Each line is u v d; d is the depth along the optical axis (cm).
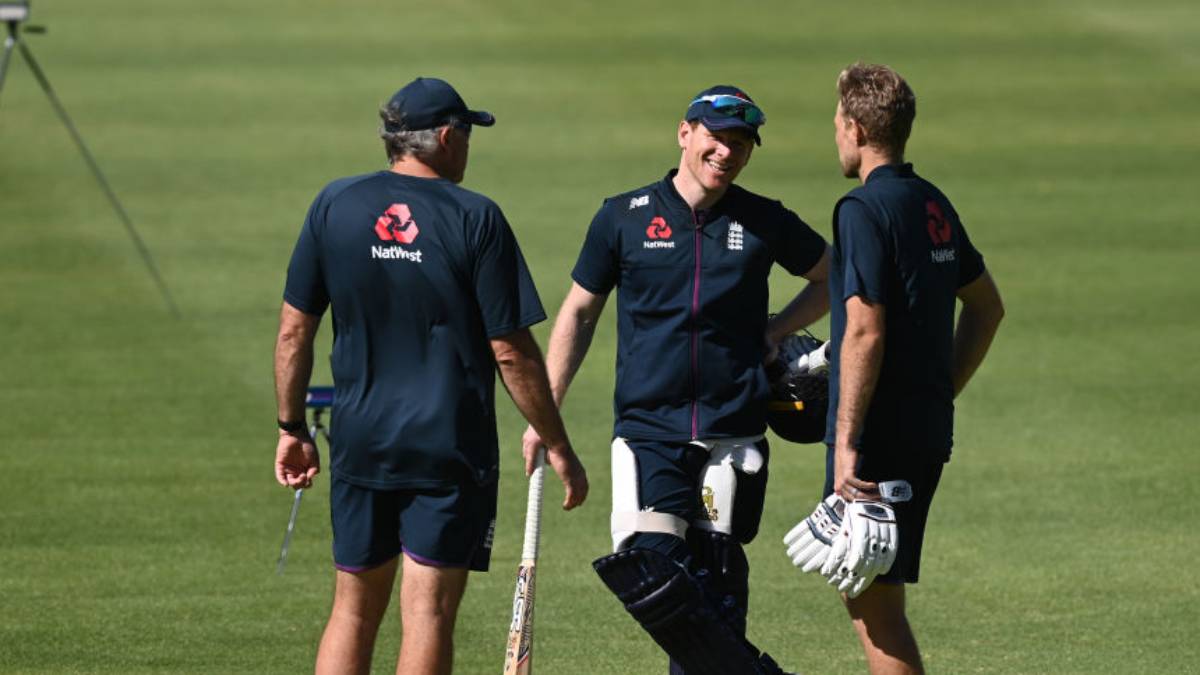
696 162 2122
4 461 3516
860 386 1888
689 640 2006
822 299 2230
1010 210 6100
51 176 6625
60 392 4088
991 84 8256
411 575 1967
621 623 2600
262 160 6894
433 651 1959
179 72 8419
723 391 2141
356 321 1961
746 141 2117
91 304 4981
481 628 2584
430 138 1980
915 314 1939
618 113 7606
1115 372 4222
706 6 9994
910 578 2002
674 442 2142
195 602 2689
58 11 9806
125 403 3994
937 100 7944
